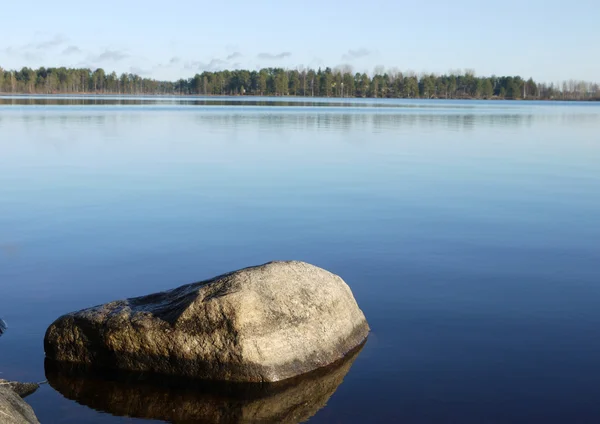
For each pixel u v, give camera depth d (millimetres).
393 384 6262
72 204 14648
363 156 24984
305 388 6176
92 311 6770
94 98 112000
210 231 12250
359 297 8633
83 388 6207
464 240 11758
